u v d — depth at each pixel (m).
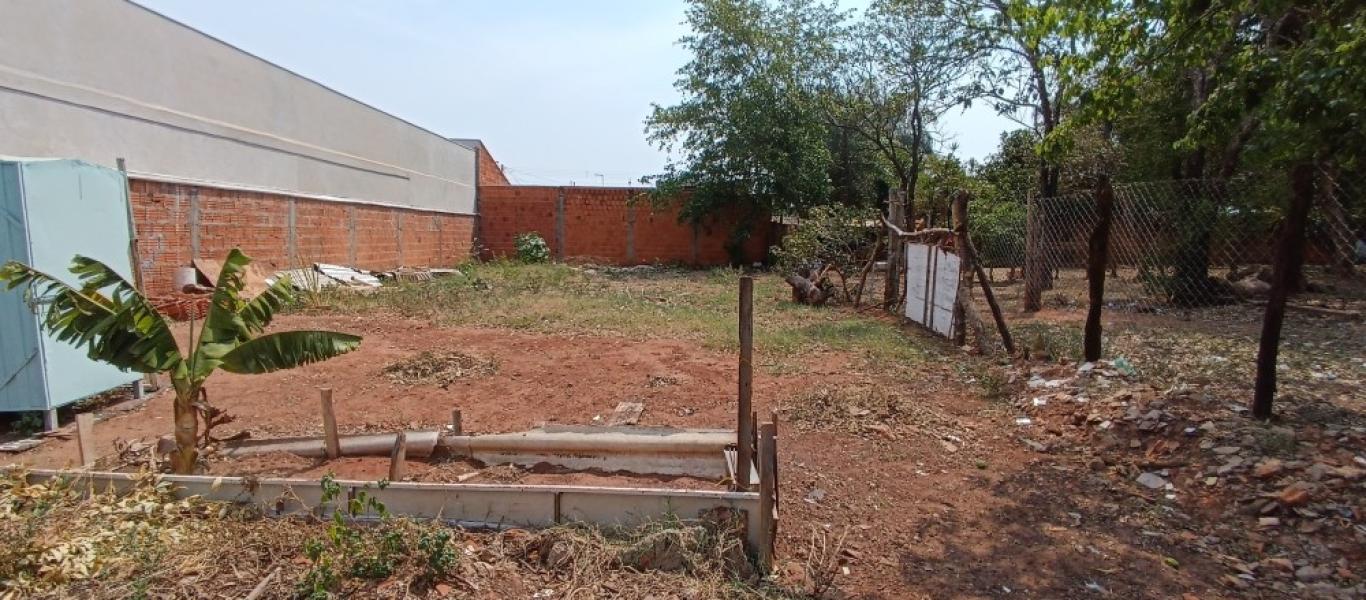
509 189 24.58
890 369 7.02
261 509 3.30
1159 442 4.49
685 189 22.77
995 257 15.83
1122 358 6.29
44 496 3.19
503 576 2.85
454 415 4.66
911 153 20.38
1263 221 9.59
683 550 2.91
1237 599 2.97
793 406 5.66
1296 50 4.03
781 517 3.70
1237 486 3.84
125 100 9.97
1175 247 10.69
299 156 14.34
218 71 12.01
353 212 16.06
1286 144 3.99
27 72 8.52
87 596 2.59
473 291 12.88
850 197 24.97
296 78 14.34
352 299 11.43
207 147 11.66
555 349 7.96
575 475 4.24
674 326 9.47
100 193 5.65
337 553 2.82
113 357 3.72
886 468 4.44
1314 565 3.17
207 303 9.93
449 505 3.25
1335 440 4.18
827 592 2.98
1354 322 8.77
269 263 12.78
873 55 17.78
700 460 4.30
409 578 2.75
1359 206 6.77
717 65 21.53
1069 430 5.00
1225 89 4.33
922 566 3.26
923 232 9.48
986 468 4.48
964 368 6.98
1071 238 12.07
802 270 14.48
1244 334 8.05
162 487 3.32
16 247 4.94
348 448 4.48
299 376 6.69
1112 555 3.36
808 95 21.12
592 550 2.95
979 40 14.53
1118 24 4.91
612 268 21.88
